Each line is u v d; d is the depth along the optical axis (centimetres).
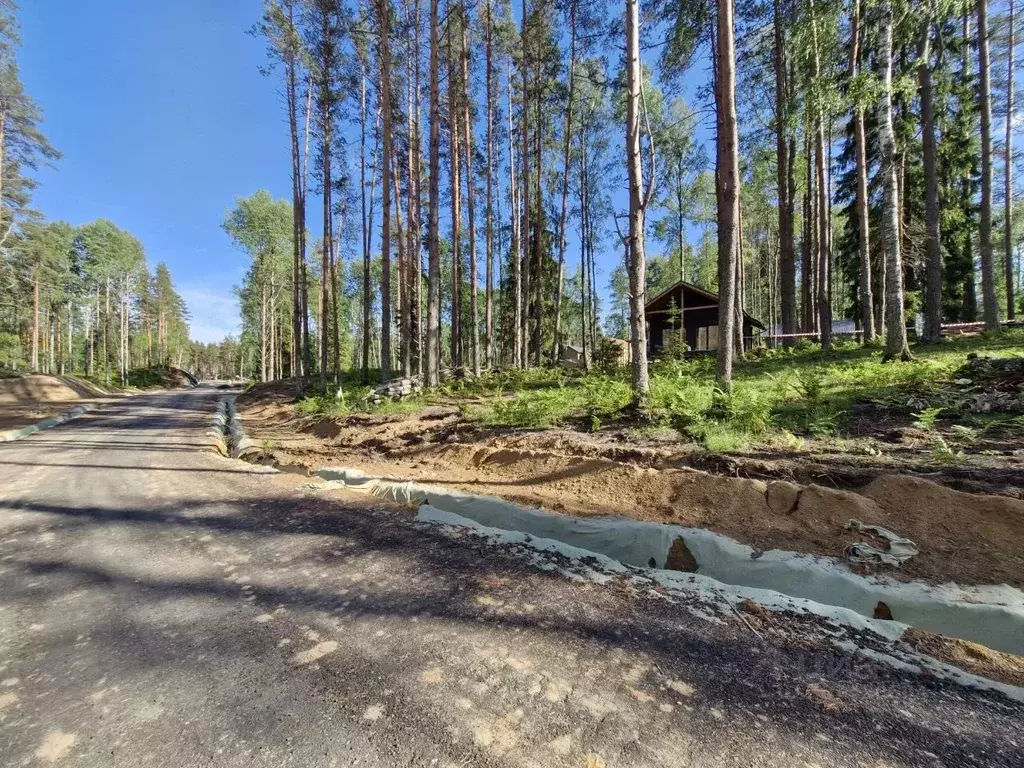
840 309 3616
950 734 169
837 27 951
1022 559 263
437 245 1238
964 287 2000
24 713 188
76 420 1547
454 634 239
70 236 3725
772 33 1110
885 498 329
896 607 255
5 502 531
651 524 356
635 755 160
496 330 3466
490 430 688
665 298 2127
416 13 1403
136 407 2094
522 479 509
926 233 1189
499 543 365
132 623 259
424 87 1692
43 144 2388
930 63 1186
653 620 250
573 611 261
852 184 1830
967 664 210
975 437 412
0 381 2303
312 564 335
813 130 1102
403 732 172
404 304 1566
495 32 1730
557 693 193
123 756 164
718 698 189
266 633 245
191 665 218
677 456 459
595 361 1812
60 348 4325
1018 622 227
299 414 1385
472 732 171
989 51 1388
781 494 357
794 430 504
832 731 170
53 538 406
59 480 644
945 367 668
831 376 745
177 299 6525
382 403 1117
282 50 1677
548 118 1998
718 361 626
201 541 389
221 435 1198
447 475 560
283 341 4938
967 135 1611
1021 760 157
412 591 288
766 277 3922
